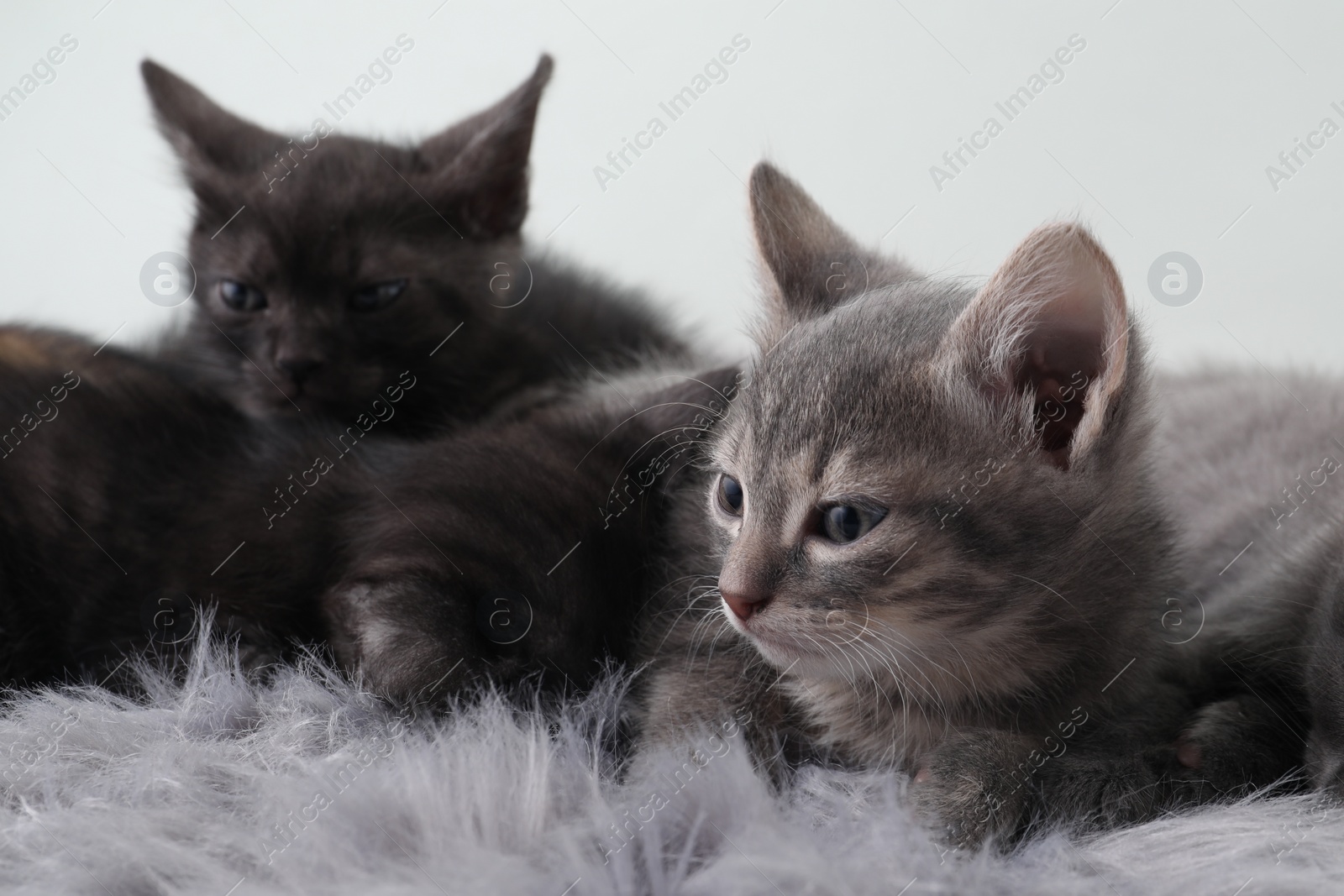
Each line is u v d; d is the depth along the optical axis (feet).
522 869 0.85
